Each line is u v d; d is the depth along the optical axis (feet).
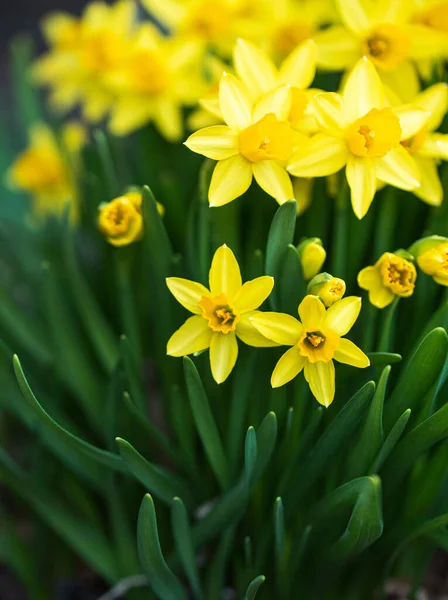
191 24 2.16
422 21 1.94
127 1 2.35
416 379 1.68
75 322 2.14
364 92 1.72
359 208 1.70
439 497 1.80
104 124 3.12
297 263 1.68
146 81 2.15
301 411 1.76
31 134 2.44
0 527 1.99
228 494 1.74
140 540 1.69
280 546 1.75
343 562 1.79
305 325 1.64
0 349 1.87
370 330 1.76
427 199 1.78
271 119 1.67
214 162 1.75
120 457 1.73
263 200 1.87
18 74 2.47
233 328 1.65
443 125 1.83
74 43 2.33
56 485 2.13
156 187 2.09
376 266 1.71
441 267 1.69
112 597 1.94
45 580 2.06
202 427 1.74
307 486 1.77
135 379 1.85
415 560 1.88
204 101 1.73
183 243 2.03
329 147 1.70
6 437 2.40
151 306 1.97
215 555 1.86
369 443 1.70
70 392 2.11
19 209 2.44
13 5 4.27
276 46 2.10
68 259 1.93
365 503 1.64
